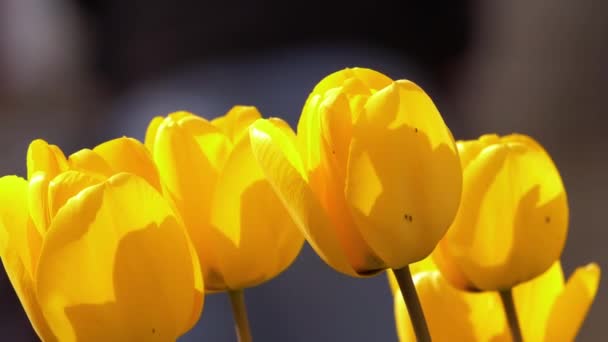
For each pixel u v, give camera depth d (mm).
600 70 5527
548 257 936
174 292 877
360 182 869
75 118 5383
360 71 894
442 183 878
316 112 878
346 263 876
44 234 875
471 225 930
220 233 916
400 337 957
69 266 865
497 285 937
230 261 919
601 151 5262
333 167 875
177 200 916
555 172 936
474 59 5223
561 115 5520
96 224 865
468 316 959
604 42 5543
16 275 876
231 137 947
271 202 918
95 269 868
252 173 915
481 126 5250
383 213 873
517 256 932
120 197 867
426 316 960
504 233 930
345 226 881
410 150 872
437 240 883
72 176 872
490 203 928
